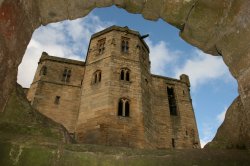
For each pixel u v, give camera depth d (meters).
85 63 24.94
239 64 4.11
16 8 3.93
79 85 23.00
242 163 3.69
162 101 24.34
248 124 4.08
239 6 4.03
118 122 16.92
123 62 21.14
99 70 20.97
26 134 3.96
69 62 24.52
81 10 5.21
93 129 16.86
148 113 19.52
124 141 16.11
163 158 3.71
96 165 3.47
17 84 4.92
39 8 4.73
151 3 5.13
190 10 4.81
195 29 4.90
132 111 18.03
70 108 21.12
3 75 3.83
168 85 26.69
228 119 5.06
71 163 3.40
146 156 3.71
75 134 17.34
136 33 24.28
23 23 4.28
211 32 4.77
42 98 21.02
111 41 22.56
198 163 3.66
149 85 22.70
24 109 4.57
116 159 3.60
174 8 4.92
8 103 4.22
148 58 25.19
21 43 4.32
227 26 4.36
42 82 22.05
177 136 22.42
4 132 3.69
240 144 4.39
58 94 21.77
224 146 4.73
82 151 3.58
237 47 4.15
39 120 4.87
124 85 19.42
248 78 3.86
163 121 22.80
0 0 3.43
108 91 18.50
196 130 23.97
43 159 3.29
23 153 3.26
